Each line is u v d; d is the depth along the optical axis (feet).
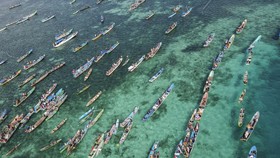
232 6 358.23
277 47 269.03
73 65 312.09
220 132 200.44
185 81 253.03
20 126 240.53
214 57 274.16
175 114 222.48
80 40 360.48
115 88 263.90
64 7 483.10
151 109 230.27
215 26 325.01
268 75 239.91
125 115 232.12
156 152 196.24
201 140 197.67
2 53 372.99
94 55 321.52
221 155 186.09
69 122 236.02
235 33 303.07
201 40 305.53
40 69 317.42
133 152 200.54
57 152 211.82
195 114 216.33
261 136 192.54
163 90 248.93
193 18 352.69
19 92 286.25
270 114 206.59
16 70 326.03
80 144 214.48
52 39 380.37
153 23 363.15
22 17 482.69
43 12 483.92
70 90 273.13
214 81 244.22
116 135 214.69
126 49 319.68
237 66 255.29
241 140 191.93
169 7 394.32
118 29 367.45
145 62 289.53
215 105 221.66
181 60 281.13
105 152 204.23
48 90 275.59
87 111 243.81
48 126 236.02
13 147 223.30
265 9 335.26
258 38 284.61
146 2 427.74
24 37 406.82
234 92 229.86
